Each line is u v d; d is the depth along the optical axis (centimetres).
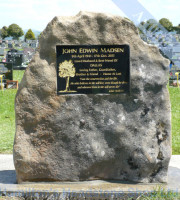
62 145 205
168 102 209
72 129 204
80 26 202
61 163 206
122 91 206
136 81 206
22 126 204
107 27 203
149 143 207
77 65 204
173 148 319
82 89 205
